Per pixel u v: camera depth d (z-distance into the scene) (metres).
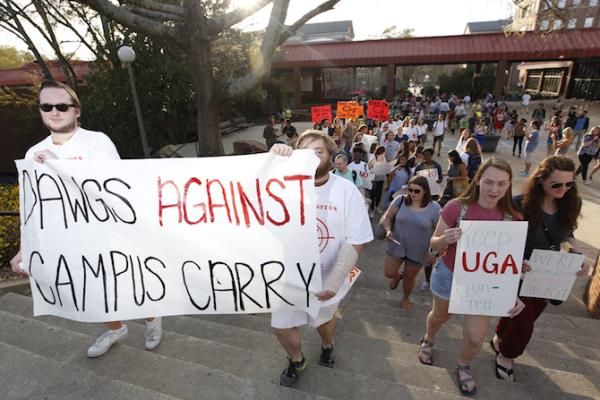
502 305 2.49
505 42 26.98
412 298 4.95
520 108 28.73
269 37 9.06
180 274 2.40
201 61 9.55
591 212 8.10
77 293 2.48
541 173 2.47
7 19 14.01
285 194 2.21
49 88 2.39
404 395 2.39
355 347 3.22
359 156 7.46
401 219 4.03
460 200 2.52
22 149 18.36
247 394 2.31
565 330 3.97
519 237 2.38
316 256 2.25
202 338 3.26
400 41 29.41
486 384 2.64
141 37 13.65
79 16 14.10
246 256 2.30
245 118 29.38
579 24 27.16
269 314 3.99
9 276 4.41
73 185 2.37
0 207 5.58
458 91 39.66
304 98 35.53
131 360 2.63
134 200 2.35
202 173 2.27
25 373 2.39
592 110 25.44
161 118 14.89
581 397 2.53
